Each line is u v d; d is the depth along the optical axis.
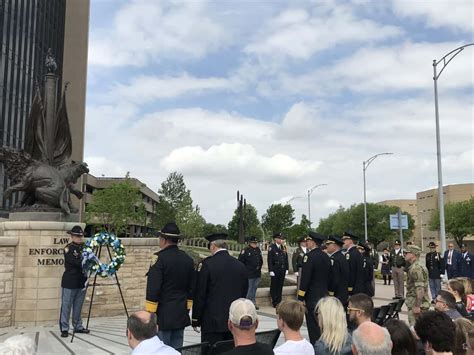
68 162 14.32
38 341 10.10
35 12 51.09
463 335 4.53
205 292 6.81
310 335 9.20
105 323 12.66
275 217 101.00
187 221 77.81
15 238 12.07
